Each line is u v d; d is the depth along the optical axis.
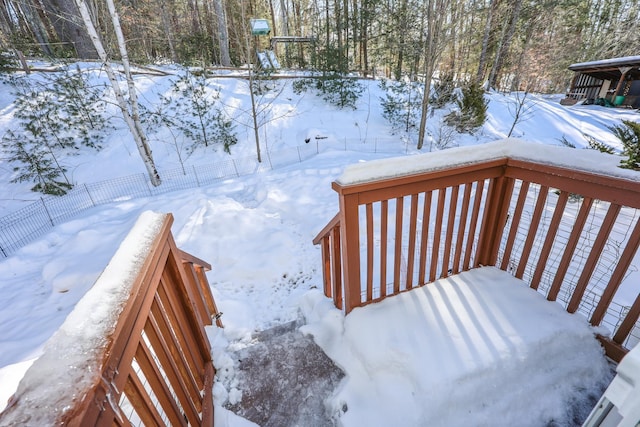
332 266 1.95
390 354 1.49
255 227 4.24
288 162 8.02
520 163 1.70
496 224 1.99
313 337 1.88
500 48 12.70
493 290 1.83
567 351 1.49
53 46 9.49
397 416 1.32
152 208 5.04
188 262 1.72
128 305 0.75
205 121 8.52
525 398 1.35
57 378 0.54
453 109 10.09
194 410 1.26
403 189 1.58
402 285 2.54
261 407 1.51
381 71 16.86
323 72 10.33
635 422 0.56
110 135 8.01
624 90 13.09
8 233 5.45
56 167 6.96
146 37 12.62
